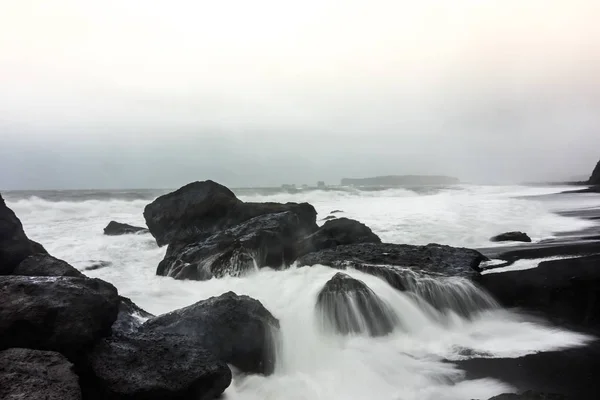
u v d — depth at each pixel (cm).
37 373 404
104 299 534
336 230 1419
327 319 760
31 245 842
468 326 802
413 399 530
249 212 1543
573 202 2942
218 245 1141
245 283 963
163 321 645
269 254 1159
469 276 937
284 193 4772
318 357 673
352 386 572
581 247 1228
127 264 1322
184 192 1623
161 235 1605
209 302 669
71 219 2619
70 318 482
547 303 857
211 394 513
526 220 1972
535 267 1005
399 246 1245
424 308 846
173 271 1127
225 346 605
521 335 742
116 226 1941
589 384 554
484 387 554
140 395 460
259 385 585
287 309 777
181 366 505
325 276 949
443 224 1870
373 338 744
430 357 659
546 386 551
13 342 457
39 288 508
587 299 837
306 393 557
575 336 726
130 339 541
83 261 1323
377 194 4672
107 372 471
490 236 1590
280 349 669
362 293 788
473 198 3575
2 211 756
